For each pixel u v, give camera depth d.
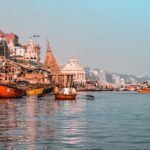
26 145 34.88
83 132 44.22
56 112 77.19
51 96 167.25
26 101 121.06
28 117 63.88
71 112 77.88
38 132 43.75
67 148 33.59
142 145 35.34
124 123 55.22
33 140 37.78
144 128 48.50
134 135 41.81
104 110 86.38
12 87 134.00
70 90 136.62
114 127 49.69
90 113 76.00
